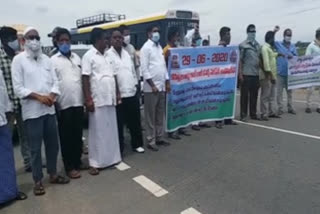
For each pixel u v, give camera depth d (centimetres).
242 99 775
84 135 693
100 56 489
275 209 367
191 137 662
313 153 546
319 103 1007
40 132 421
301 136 646
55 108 472
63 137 474
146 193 418
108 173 490
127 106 566
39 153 423
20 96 404
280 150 565
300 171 472
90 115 493
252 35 747
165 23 1129
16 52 482
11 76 435
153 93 579
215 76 711
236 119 809
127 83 557
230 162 515
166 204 387
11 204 402
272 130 696
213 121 768
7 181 400
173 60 636
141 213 368
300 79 856
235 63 736
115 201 399
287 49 840
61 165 537
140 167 508
